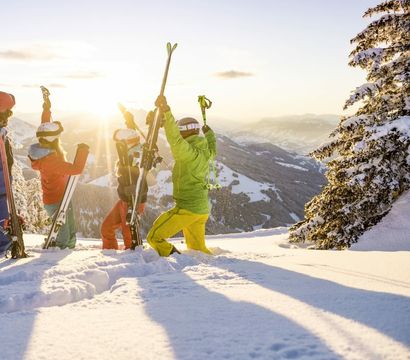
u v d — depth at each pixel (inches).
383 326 79.5
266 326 81.1
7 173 185.9
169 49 189.5
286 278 133.4
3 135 189.3
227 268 153.1
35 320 88.4
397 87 472.7
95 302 104.0
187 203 202.7
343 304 96.1
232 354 68.2
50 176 215.3
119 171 219.3
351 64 478.9
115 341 75.4
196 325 83.1
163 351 70.4
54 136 212.7
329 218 479.2
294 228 534.6
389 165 431.2
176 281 128.6
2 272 148.5
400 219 415.8
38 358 68.8
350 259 183.9
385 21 471.2
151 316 90.3
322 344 70.8
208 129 220.2
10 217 185.0
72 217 224.5
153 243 198.7
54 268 149.3
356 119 470.0
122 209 224.8
